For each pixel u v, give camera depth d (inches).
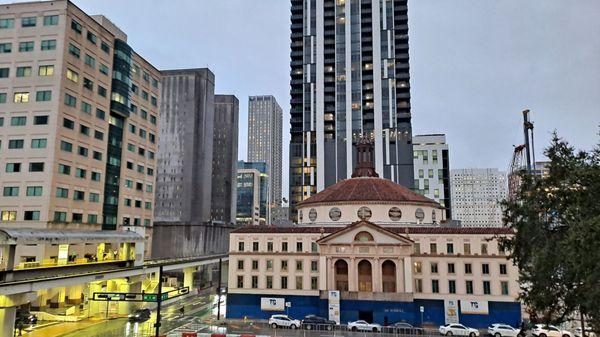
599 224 1003.3
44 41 2827.3
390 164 5196.9
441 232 2623.0
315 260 2721.5
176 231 5002.5
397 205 2999.5
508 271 2495.1
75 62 2918.3
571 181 1227.9
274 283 2738.7
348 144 5315.0
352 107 5418.3
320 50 5634.8
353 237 2625.5
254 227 2881.4
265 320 2647.6
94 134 3115.2
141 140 3789.4
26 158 2716.5
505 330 2235.5
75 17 2928.2
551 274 1311.5
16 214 2669.8
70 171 2847.0
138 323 2544.3
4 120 2790.4
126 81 3462.1
